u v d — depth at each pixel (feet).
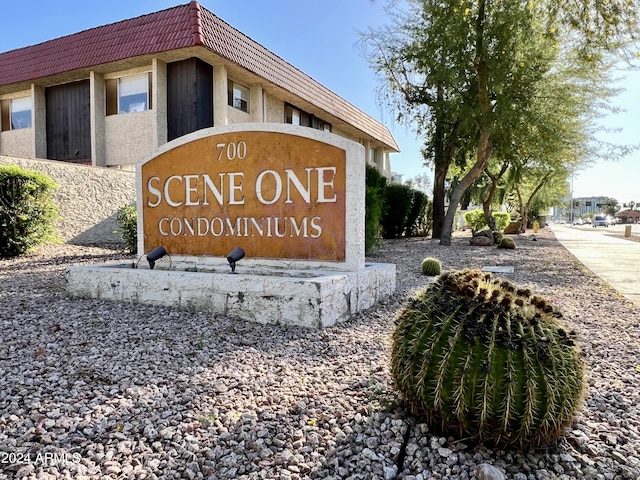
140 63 48.96
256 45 53.16
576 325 17.40
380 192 48.47
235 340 14.02
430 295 8.95
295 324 15.71
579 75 48.01
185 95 47.57
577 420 9.03
